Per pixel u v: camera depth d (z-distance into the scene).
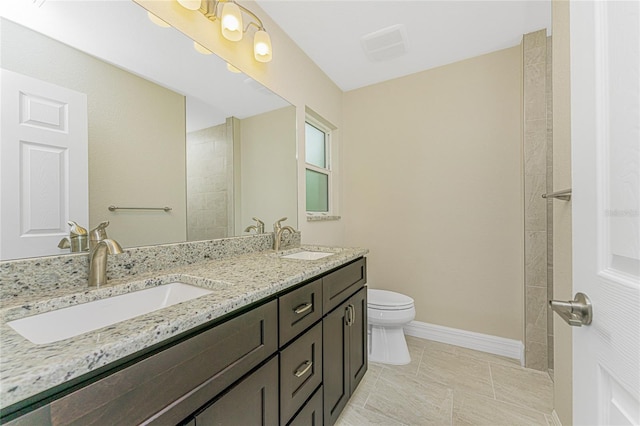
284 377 0.91
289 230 1.78
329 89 2.43
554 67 1.19
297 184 1.98
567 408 1.10
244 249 1.51
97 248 0.83
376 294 2.13
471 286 2.11
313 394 1.08
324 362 1.17
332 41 1.92
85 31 0.91
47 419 0.40
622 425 0.38
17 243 0.74
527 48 1.81
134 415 0.50
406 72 2.34
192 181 1.27
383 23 1.74
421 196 2.32
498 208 2.02
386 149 2.48
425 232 2.30
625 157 0.39
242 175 1.54
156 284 0.93
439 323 2.23
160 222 1.13
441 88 2.23
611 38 0.43
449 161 2.20
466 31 1.81
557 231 1.17
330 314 1.24
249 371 0.77
